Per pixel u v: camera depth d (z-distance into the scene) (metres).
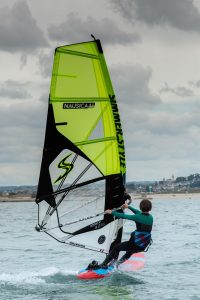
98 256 24.81
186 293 15.73
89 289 15.98
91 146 17.36
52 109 16.92
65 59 16.97
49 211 17.05
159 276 18.42
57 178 17.09
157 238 32.84
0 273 19.75
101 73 17.27
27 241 32.75
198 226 43.41
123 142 17.47
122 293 15.54
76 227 17.31
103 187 17.47
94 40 17.11
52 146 17.00
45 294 15.44
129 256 17.64
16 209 126.75
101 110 17.36
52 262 22.88
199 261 22.06
